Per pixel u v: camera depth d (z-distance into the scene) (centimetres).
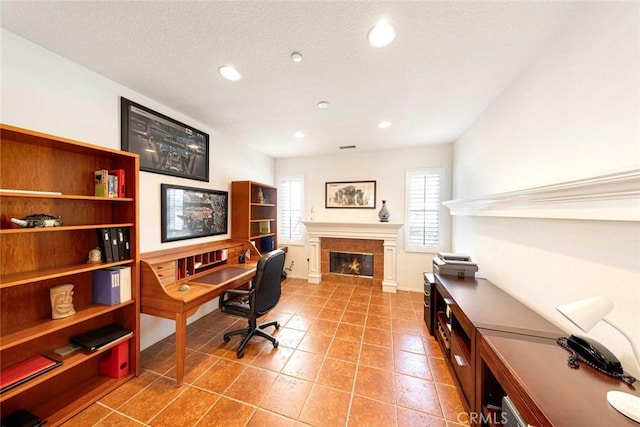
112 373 176
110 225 167
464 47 149
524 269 167
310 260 434
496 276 209
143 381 177
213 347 224
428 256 381
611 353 95
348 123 282
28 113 148
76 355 152
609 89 104
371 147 387
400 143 365
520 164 176
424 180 382
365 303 333
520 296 171
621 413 73
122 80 192
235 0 115
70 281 164
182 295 186
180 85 199
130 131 205
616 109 100
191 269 244
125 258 178
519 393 87
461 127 293
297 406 156
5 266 134
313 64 169
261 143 367
